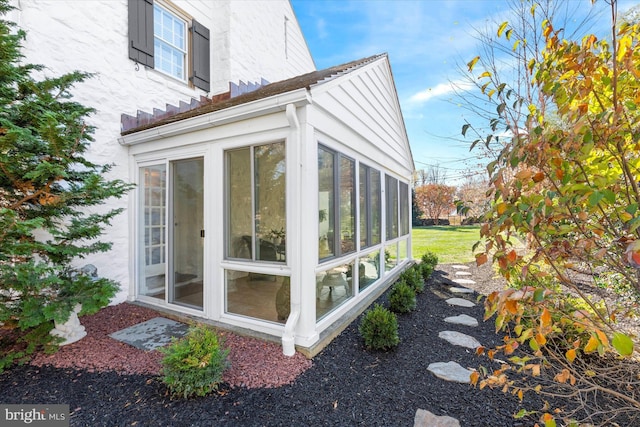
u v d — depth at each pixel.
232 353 2.91
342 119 3.87
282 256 3.21
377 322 3.09
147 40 5.25
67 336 3.10
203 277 3.75
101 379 2.50
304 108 3.02
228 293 3.60
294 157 3.04
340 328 3.53
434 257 7.12
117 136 4.59
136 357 2.84
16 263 2.54
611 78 1.51
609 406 2.07
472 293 5.36
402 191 7.55
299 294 3.04
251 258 3.40
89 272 3.53
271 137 3.20
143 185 4.46
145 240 4.47
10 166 2.46
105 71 4.59
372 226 5.23
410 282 5.23
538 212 1.40
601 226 1.57
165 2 5.78
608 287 3.01
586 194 1.34
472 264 8.20
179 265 4.00
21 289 2.57
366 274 4.98
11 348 2.86
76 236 2.98
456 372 2.66
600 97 1.62
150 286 4.43
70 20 4.21
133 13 5.03
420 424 2.01
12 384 2.43
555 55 1.62
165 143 4.04
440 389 2.42
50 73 4.00
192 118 3.55
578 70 1.50
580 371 2.41
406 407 2.19
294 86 3.60
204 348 2.37
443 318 4.09
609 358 2.47
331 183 3.71
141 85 5.15
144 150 4.32
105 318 3.78
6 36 2.52
